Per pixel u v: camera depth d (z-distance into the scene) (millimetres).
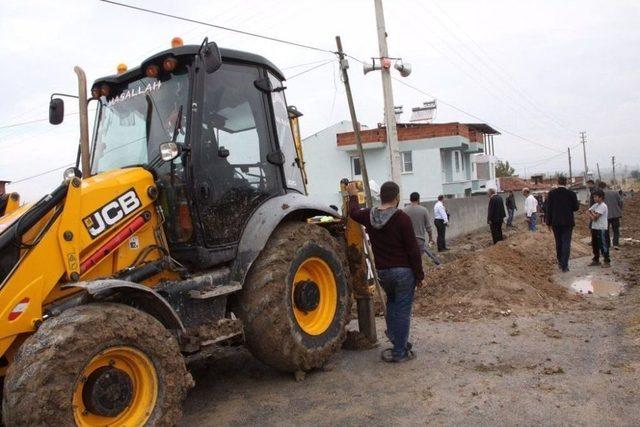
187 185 4855
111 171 4949
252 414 4789
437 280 9125
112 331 3879
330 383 5391
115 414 3916
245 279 5219
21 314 3896
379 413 4617
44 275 4035
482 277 8641
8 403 3537
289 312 5277
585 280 10000
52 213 4211
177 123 4934
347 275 6090
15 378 3555
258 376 5742
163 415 4102
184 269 4898
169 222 4953
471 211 25797
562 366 5367
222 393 5336
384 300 6766
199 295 4746
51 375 3562
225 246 5113
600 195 11234
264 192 5594
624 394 4598
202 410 4957
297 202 5664
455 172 37156
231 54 5391
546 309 7746
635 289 8836
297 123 6711
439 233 17547
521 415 4363
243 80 5566
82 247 4277
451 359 5840
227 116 5320
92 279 4355
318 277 5879
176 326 4480
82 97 4988
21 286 3928
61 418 3566
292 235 5492
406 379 5355
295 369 5434
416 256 5742
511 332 6668
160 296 4355
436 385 5129
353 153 35781
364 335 6500
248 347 5285
